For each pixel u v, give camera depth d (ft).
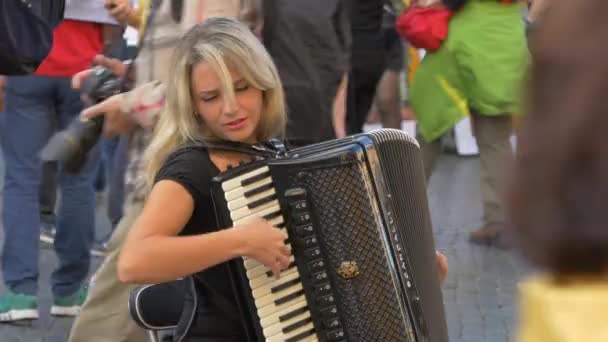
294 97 34.01
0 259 53.93
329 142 24.18
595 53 9.43
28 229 46.44
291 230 23.09
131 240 23.13
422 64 55.42
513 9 53.67
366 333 23.57
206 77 23.99
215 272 23.66
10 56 37.70
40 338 45.14
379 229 23.61
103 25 47.44
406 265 24.22
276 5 33.86
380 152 23.99
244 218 22.81
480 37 53.52
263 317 23.06
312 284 23.24
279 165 23.00
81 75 34.78
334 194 23.18
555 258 9.69
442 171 80.23
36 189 46.70
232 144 24.08
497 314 48.32
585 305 9.46
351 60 49.44
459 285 52.34
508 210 9.93
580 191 9.39
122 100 32.55
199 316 24.25
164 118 24.79
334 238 23.25
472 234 59.26
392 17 59.06
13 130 46.70
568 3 9.69
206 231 23.79
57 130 47.65
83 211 46.91
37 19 37.63
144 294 26.94
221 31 24.38
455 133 85.46
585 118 9.37
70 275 47.19
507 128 56.29
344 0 35.45
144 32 33.19
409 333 24.08
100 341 34.60
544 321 9.61
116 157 47.09
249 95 24.29
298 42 34.27
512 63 53.88
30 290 46.37
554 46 9.64
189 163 23.63
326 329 23.36
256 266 22.95
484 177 57.88
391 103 61.46
